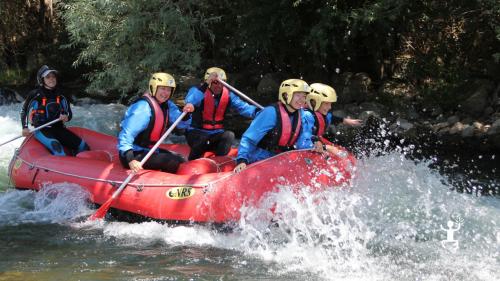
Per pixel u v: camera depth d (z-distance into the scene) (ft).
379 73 54.24
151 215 24.47
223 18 56.95
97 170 26.76
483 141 41.83
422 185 27.66
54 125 31.27
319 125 25.46
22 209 27.02
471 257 20.97
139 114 25.71
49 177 27.94
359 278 19.29
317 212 23.02
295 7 47.78
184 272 19.44
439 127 45.34
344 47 51.70
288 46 52.85
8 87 61.52
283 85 24.16
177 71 58.49
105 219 25.64
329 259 20.84
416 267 20.13
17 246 22.06
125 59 52.95
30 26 70.23
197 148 28.37
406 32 54.03
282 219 22.57
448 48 54.54
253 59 59.21
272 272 19.63
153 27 50.65
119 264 20.13
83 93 60.49
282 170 23.09
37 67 67.82
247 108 29.09
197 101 28.45
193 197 23.66
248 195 22.76
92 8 51.19
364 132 45.09
